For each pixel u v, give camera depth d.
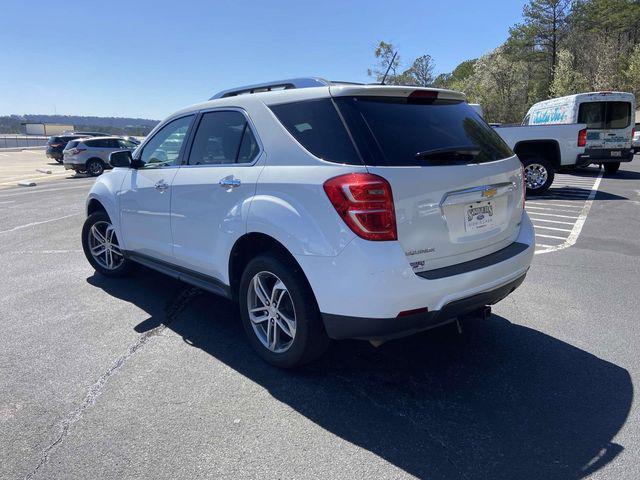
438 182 2.98
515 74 47.62
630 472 2.45
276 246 3.37
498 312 4.56
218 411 3.00
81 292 5.17
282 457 2.59
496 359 3.65
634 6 50.59
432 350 3.81
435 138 3.18
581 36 49.41
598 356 3.68
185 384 3.31
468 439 2.73
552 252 6.63
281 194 3.17
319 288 2.98
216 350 3.82
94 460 2.56
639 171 17.39
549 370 3.48
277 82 4.16
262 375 3.44
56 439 2.73
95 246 5.71
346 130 2.99
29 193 15.09
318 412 2.99
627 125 13.80
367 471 2.48
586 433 2.77
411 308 2.85
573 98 14.05
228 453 2.62
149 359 3.67
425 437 2.75
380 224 2.78
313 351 3.30
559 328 4.18
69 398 3.14
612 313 4.49
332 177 2.90
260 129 3.48
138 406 3.05
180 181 4.09
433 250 3.00
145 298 4.99
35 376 3.41
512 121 46.47
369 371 3.50
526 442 2.70
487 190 3.26
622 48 47.09
